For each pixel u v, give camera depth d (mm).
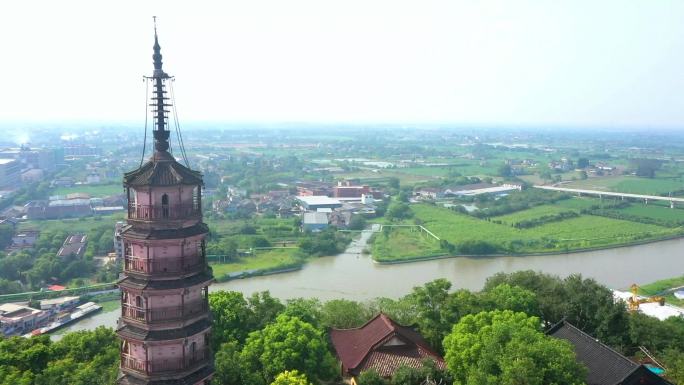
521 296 107625
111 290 178750
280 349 85375
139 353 59469
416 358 90875
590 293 109688
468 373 82562
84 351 88625
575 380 74188
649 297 164375
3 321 144000
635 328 104688
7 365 79500
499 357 78000
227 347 86812
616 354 83562
